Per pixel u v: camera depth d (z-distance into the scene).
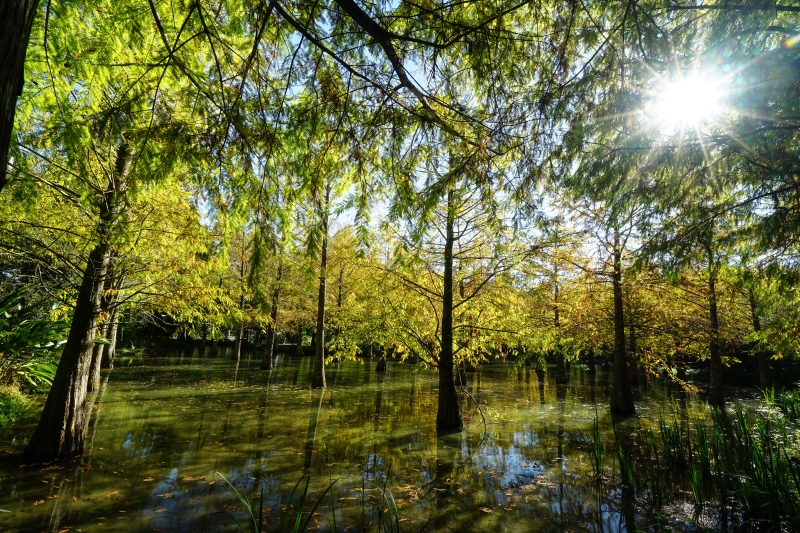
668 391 18.52
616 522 5.18
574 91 3.15
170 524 4.93
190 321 9.34
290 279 20.92
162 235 7.46
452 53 3.07
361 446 8.52
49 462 6.71
